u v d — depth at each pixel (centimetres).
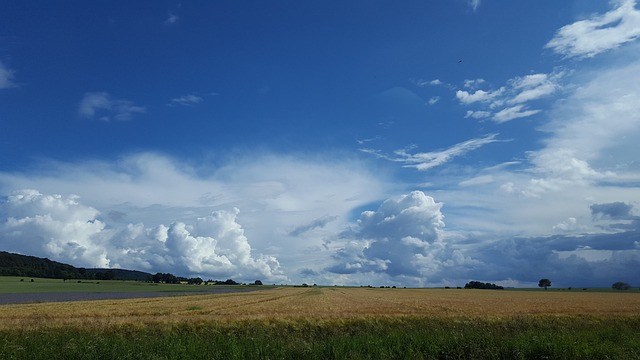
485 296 9238
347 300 7131
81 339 1647
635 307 5266
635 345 1733
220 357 1500
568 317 3875
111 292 11112
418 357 1568
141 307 5028
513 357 1609
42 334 2156
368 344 1681
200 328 3047
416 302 6353
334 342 1672
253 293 11225
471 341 1712
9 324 3019
